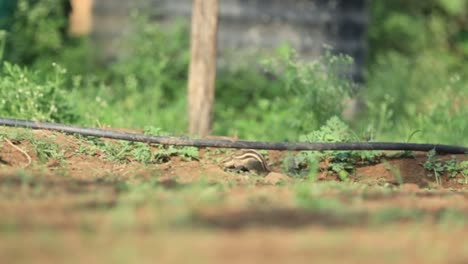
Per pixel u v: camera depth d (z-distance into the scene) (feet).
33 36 106.93
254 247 31.48
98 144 59.00
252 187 47.55
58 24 109.09
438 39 138.51
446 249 32.42
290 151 62.03
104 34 106.01
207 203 39.60
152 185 45.19
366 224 36.45
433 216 39.75
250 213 37.60
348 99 75.36
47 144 56.39
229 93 99.50
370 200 43.86
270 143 59.52
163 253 30.22
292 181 53.93
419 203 43.68
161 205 39.04
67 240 31.99
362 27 110.32
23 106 67.51
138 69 98.73
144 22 101.96
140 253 30.19
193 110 71.46
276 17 104.01
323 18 106.83
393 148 60.90
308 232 34.30
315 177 59.31
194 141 58.80
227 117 94.38
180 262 29.17
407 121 85.61
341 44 108.17
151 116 81.71
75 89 77.20
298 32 105.19
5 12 107.14
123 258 29.40
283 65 99.91
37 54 106.22
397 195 46.47
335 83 74.33
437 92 90.48
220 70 100.99
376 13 138.31
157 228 33.94
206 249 30.91
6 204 38.45
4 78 69.92
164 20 103.35
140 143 59.62
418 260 30.78
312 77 73.36
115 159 57.41
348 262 30.04
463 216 39.91
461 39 140.87
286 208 39.06
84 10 122.01
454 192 51.96
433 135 74.28
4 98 67.56
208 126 71.67
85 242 31.68
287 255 30.58
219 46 101.40
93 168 54.75
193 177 54.13
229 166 57.67
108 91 86.07
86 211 37.50
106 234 32.99
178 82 99.09
